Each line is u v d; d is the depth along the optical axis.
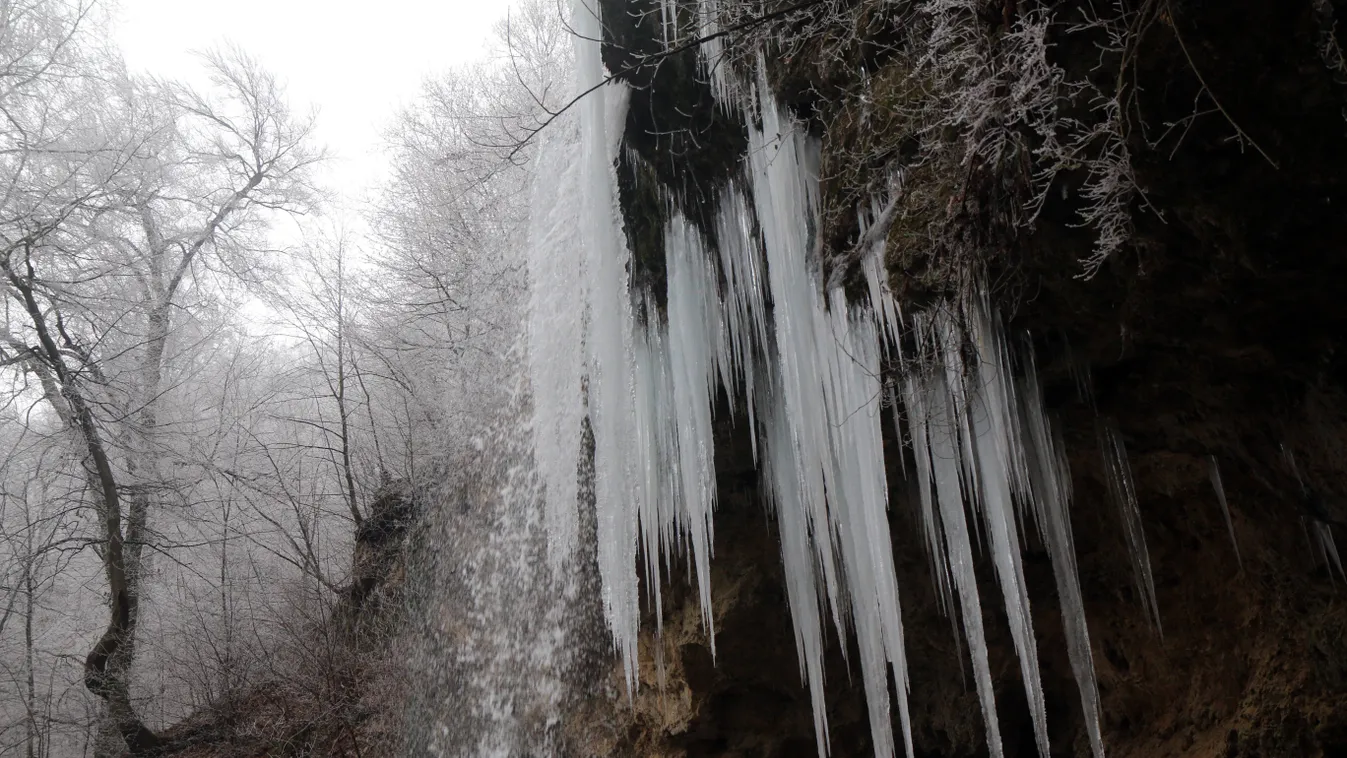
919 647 4.26
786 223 3.69
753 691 4.75
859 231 3.33
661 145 4.37
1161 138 2.03
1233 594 3.06
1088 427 3.16
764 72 3.78
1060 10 2.20
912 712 4.32
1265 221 2.10
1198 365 2.67
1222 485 2.92
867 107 3.19
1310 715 2.71
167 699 12.27
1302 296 2.23
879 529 3.23
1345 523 2.50
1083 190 2.39
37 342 11.74
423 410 12.28
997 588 4.02
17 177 11.57
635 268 4.79
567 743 6.27
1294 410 2.51
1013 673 4.00
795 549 4.15
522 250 9.38
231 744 10.38
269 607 11.07
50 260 11.58
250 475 12.63
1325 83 1.83
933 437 3.13
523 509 8.12
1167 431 2.99
